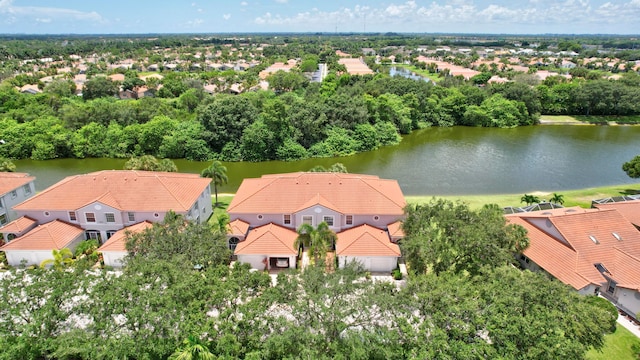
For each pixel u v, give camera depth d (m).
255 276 27.62
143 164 54.12
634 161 56.53
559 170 72.44
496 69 183.88
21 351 23.92
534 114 112.94
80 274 28.52
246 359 22.62
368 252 37.97
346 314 24.19
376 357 24.36
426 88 116.31
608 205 45.69
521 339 22.89
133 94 129.25
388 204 42.12
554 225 37.81
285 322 24.27
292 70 156.25
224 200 56.62
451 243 32.41
